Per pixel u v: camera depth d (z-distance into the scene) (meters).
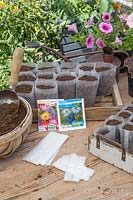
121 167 0.83
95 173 0.82
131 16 1.24
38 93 1.03
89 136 0.88
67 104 0.99
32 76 1.11
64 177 0.81
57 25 2.00
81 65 1.16
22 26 2.04
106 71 1.10
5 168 0.85
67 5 2.16
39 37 2.02
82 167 0.84
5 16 2.03
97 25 1.38
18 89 1.04
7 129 0.86
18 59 0.97
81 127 0.99
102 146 0.85
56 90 1.03
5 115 0.91
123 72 1.27
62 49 1.69
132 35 1.25
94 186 0.79
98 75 1.07
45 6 2.19
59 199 0.75
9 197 0.77
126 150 0.83
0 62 1.89
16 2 2.10
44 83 1.06
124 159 0.81
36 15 2.07
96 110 1.01
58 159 0.87
